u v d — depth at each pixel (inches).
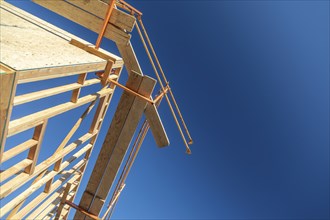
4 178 142.6
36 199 212.8
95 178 257.0
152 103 217.5
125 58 223.9
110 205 288.5
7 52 117.7
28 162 162.7
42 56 135.6
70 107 186.4
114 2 206.2
